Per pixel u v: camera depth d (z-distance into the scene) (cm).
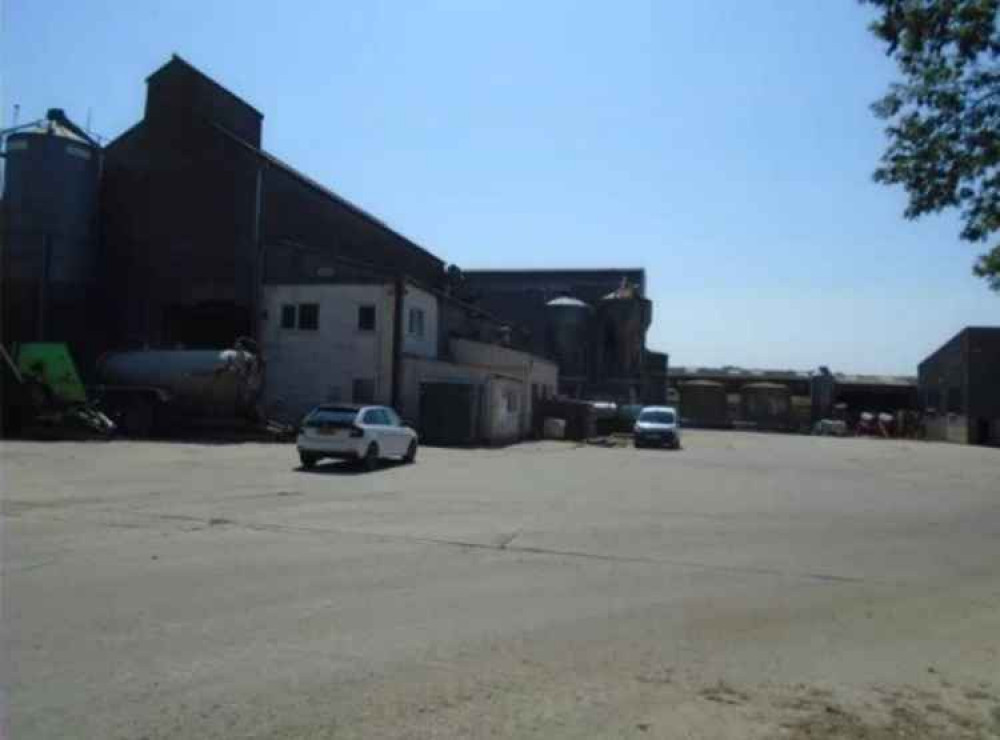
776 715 549
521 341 6906
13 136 3819
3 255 3769
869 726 538
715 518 1520
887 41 727
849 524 1523
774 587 950
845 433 7538
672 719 533
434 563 1003
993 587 996
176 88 4150
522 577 945
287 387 3762
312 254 3806
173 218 4100
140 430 3142
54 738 472
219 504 1439
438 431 3447
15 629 673
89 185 3994
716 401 8131
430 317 4062
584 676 610
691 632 743
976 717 560
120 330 4109
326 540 1128
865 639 745
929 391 7800
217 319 4162
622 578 963
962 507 1875
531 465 2573
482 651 660
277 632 689
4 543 1028
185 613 736
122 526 1179
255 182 4016
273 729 494
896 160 772
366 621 734
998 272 871
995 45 674
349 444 2117
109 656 615
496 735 495
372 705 537
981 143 720
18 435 2841
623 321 7262
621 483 2105
